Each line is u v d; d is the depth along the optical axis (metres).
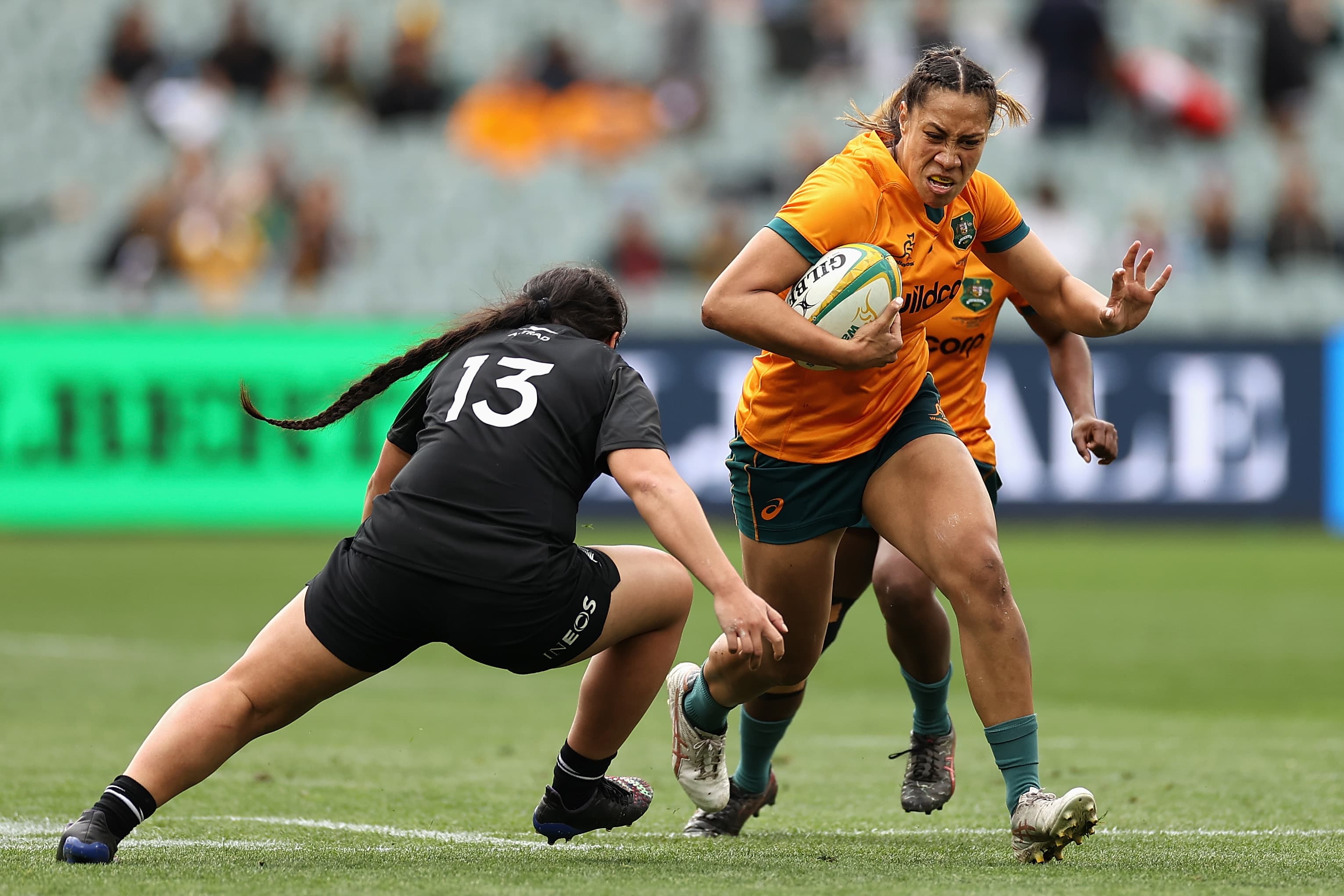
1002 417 58.19
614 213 69.19
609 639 14.12
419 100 71.69
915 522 15.22
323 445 57.97
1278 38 73.81
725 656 15.57
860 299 14.81
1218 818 17.30
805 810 18.50
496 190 69.69
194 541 57.91
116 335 57.25
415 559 13.43
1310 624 39.78
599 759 14.91
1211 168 71.69
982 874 13.43
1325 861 14.28
